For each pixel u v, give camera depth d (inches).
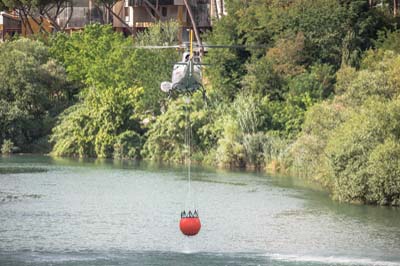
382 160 7583.7
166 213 7367.1
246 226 6840.6
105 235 6525.6
